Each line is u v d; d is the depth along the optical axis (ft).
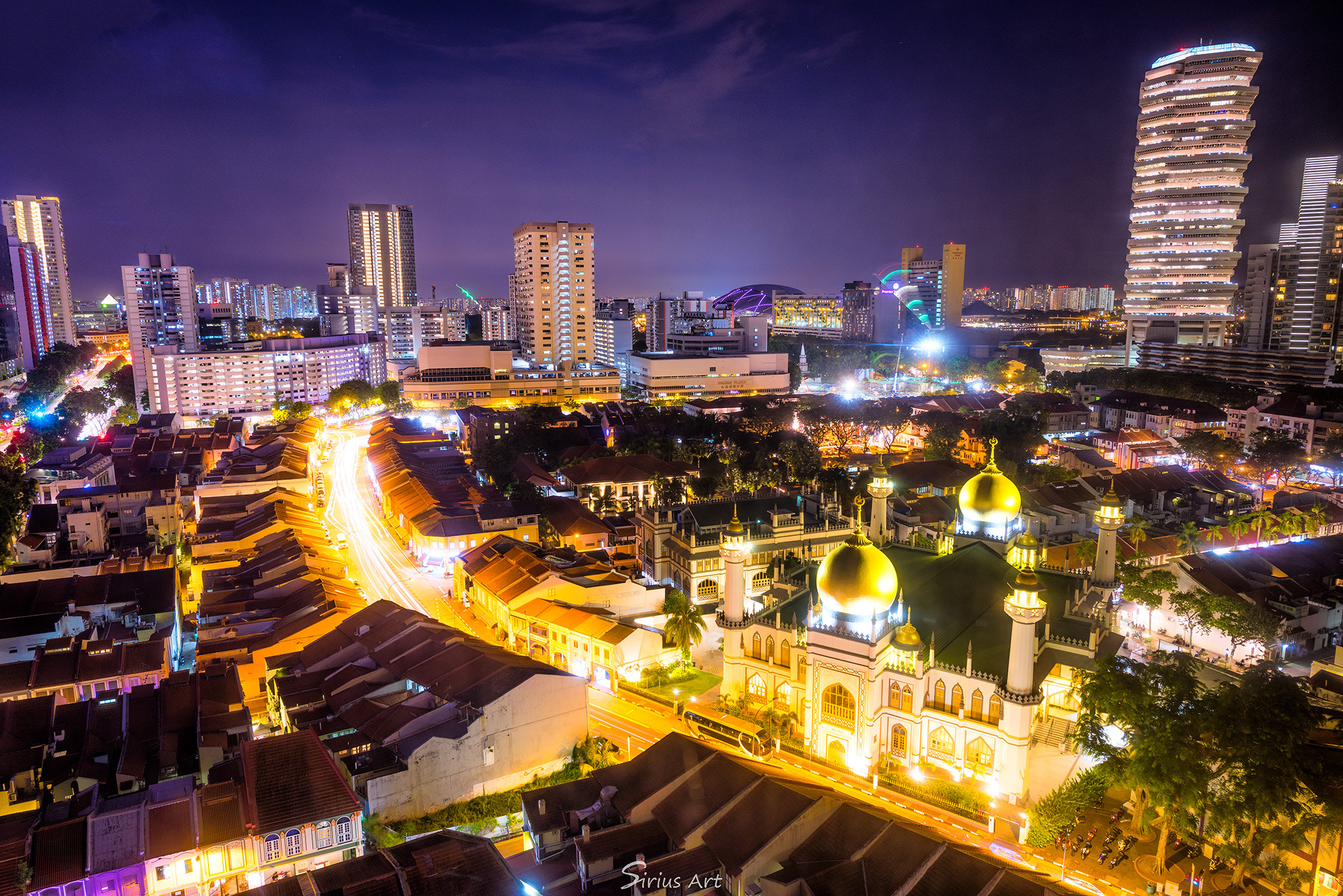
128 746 265.75
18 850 200.03
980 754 256.93
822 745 279.69
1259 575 381.60
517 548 438.40
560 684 284.20
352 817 224.74
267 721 308.40
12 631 360.89
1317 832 198.59
